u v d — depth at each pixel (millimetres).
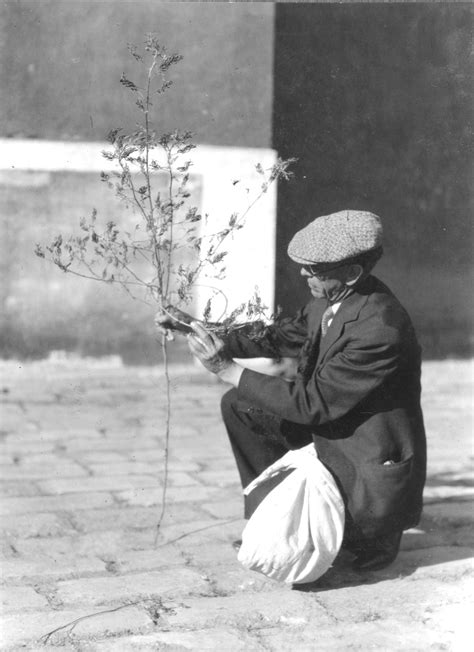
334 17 6801
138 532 3949
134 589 3311
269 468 3406
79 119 6828
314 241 3238
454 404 6664
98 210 6887
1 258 6863
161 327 3648
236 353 3656
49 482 4648
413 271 7602
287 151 6926
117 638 2926
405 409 3348
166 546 3783
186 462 5082
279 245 6883
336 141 6969
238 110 6887
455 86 7035
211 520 4117
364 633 2975
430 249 7582
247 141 6926
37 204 6852
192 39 6805
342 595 3283
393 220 7402
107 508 4262
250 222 6852
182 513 4211
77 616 3072
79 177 6848
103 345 7105
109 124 6852
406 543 3836
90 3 6734
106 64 6797
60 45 6738
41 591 3297
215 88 6867
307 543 3221
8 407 6250
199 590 3320
